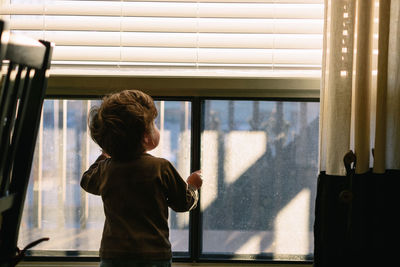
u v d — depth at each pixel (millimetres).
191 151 1528
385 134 1271
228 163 1543
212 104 1532
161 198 1285
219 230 1553
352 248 1287
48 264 1532
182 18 1473
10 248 1091
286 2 1461
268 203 1550
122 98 1275
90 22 1460
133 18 1471
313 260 1432
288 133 1539
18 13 1447
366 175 1291
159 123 1536
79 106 1527
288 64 1476
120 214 1264
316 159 1543
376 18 1336
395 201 1295
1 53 855
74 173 1539
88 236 1548
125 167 1278
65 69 1480
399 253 1296
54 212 1541
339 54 1247
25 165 1090
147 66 1480
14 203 1081
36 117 1087
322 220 1297
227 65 1485
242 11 1464
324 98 1298
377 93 1259
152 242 1250
